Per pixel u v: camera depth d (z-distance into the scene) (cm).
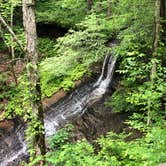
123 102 1209
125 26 1155
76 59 1285
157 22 974
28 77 832
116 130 1201
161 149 592
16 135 1385
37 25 2116
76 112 1387
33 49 820
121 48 1098
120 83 1346
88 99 1425
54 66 1238
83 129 1268
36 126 838
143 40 1091
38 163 828
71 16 1973
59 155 589
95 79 1548
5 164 1255
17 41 810
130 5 1084
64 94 1530
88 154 631
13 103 1555
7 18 1719
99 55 1234
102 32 1331
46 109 1477
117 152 703
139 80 1201
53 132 1316
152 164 549
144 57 1162
